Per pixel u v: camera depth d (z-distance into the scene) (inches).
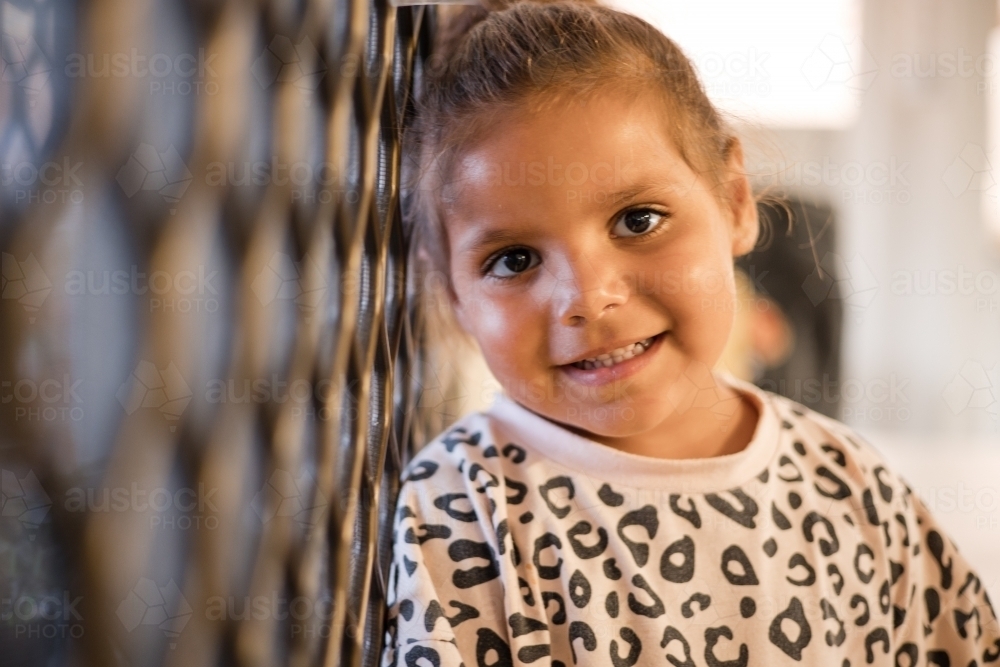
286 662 14.4
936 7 80.2
